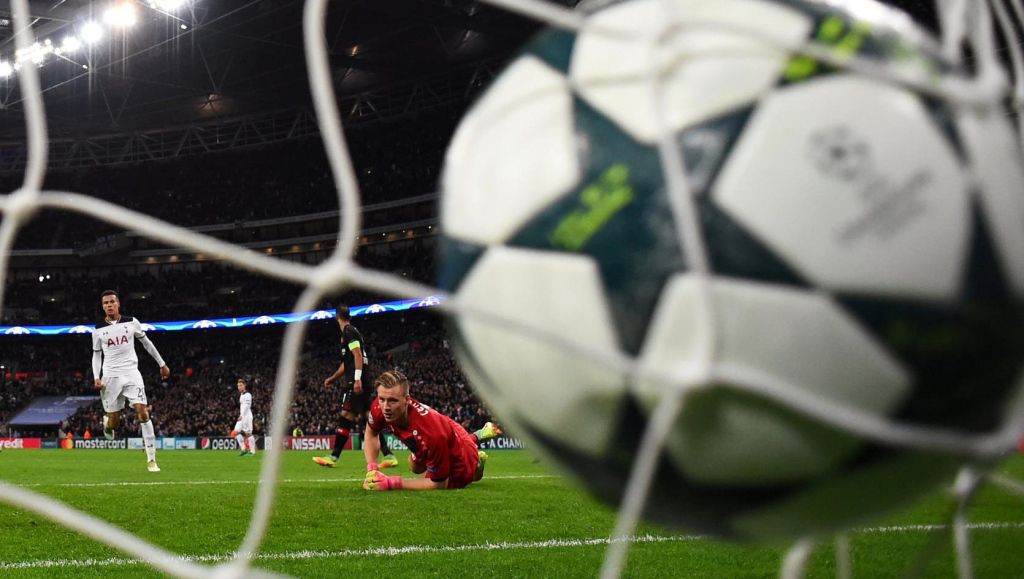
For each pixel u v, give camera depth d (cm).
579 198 132
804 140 125
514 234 139
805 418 125
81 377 4388
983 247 128
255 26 3519
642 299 125
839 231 121
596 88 137
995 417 135
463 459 768
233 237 4597
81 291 4641
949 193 127
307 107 4412
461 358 169
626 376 128
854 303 121
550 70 146
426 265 4191
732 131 126
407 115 4434
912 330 123
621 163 130
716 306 122
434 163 4316
